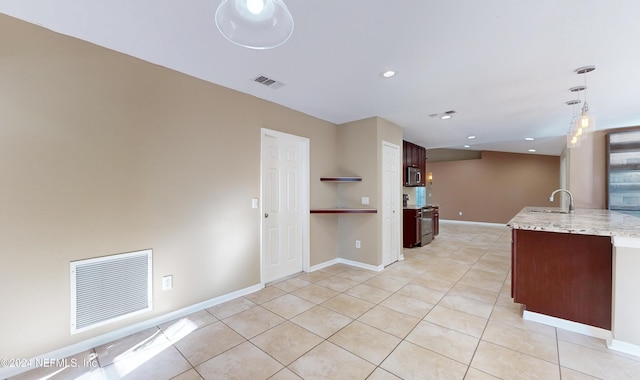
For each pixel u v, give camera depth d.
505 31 1.84
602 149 4.74
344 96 3.13
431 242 6.03
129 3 1.57
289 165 3.73
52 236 1.87
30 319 1.79
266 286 3.29
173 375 1.72
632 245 1.89
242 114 3.01
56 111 1.89
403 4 1.56
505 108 3.54
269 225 3.47
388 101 3.30
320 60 2.26
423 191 7.17
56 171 1.89
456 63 2.31
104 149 2.09
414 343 2.08
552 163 7.91
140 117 2.27
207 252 2.71
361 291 3.13
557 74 2.51
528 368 1.78
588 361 1.85
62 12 1.66
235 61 2.30
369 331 2.25
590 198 4.82
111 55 2.11
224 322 2.40
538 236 2.40
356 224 4.18
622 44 1.98
